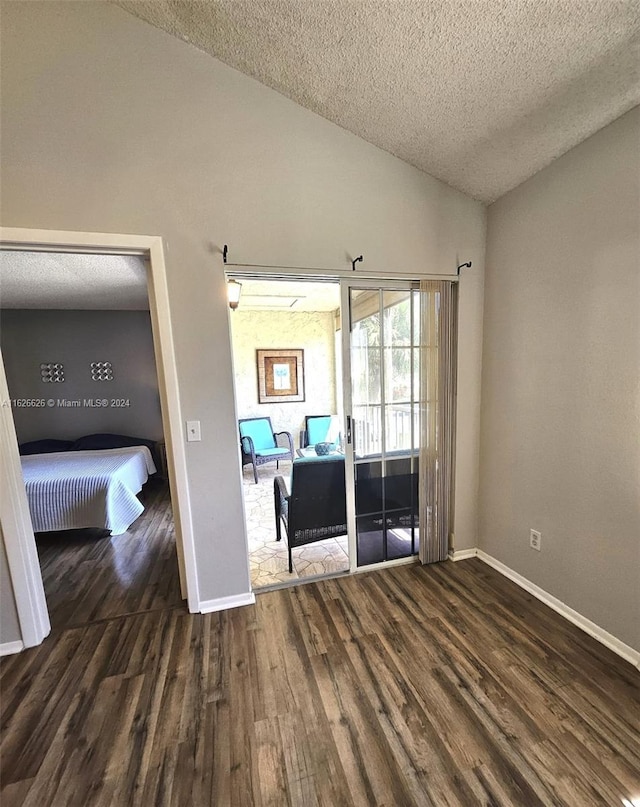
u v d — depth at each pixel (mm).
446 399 2346
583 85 1429
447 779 1145
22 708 1444
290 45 1557
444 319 2268
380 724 1331
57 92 1550
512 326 2113
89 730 1345
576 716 1341
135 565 2596
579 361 1731
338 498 2404
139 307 4500
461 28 1338
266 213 1870
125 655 1711
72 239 1614
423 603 2033
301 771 1182
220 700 1453
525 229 1989
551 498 1928
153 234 1720
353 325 2201
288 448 5594
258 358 5426
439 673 1550
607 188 1556
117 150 1641
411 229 2139
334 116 1895
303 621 1913
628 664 1570
